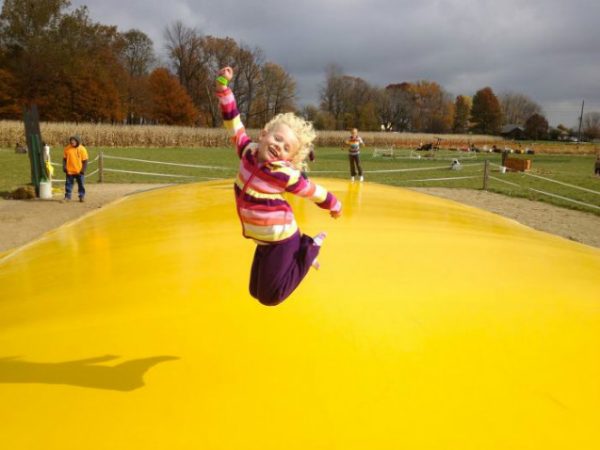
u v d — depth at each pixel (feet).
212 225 16.17
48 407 6.42
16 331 8.60
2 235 37.52
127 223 17.93
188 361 7.32
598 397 6.53
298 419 6.06
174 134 182.29
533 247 14.76
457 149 219.41
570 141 362.12
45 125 159.33
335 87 400.47
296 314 8.62
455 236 15.15
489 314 8.80
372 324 8.29
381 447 5.61
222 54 322.75
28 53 233.55
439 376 6.88
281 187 6.70
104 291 10.23
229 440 5.76
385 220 17.37
